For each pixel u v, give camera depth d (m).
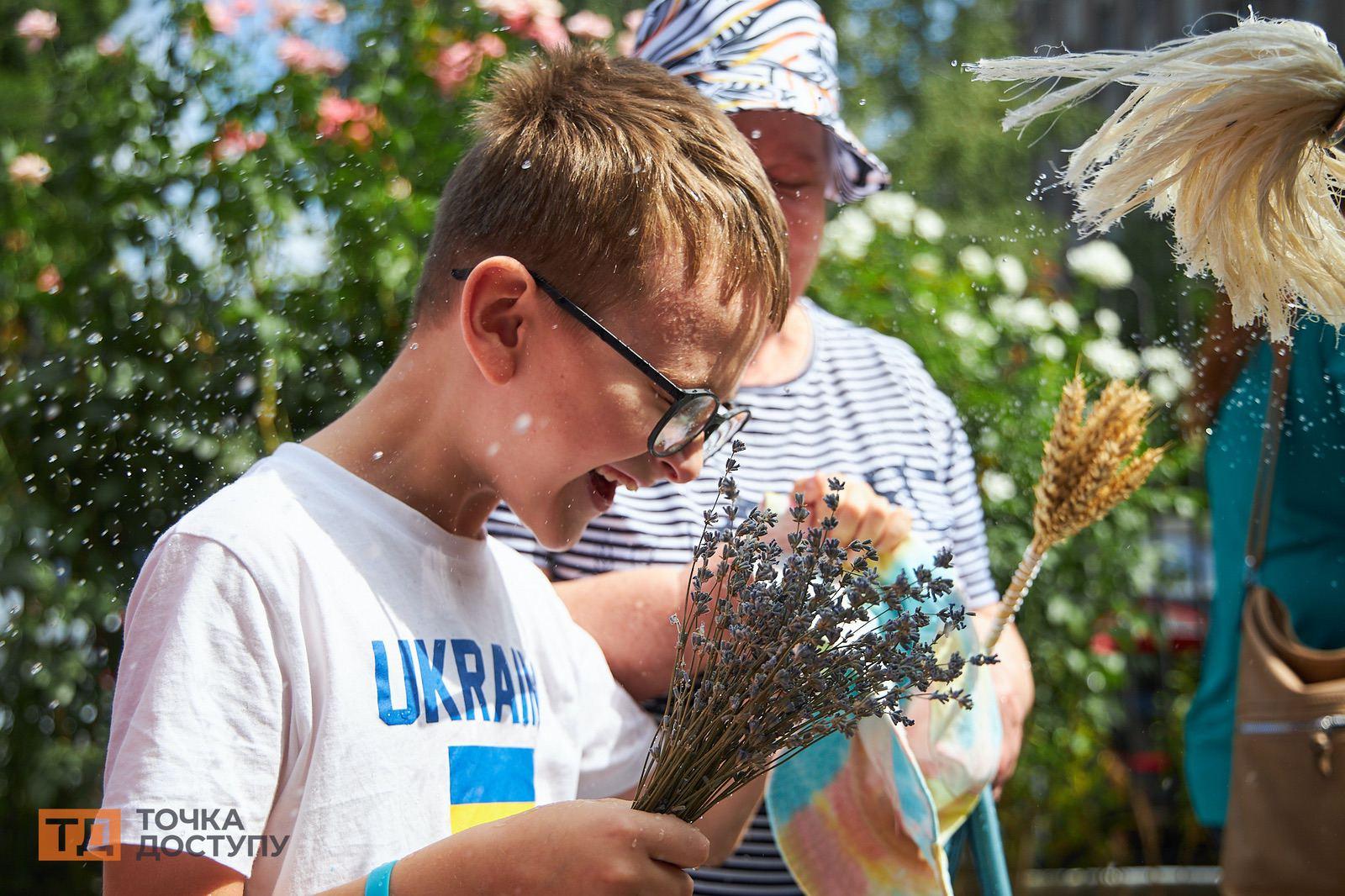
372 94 3.54
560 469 1.36
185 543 1.24
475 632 1.42
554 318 1.32
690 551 1.92
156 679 1.17
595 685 1.64
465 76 3.56
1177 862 4.57
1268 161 1.46
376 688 1.28
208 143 3.45
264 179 3.42
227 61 3.59
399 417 1.42
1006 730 2.02
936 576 1.68
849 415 2.12
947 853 1.83
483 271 1.32
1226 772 2.38
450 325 1.39
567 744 1.55
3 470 3.26
